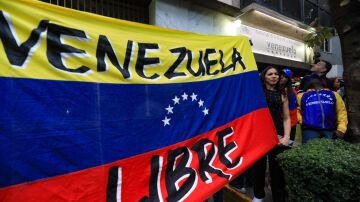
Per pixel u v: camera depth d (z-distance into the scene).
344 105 3.64
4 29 1.76
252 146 3.01
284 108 3.41
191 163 2.53
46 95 1.85
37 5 1.93
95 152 2.01
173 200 2.28
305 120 3.72
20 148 1.69
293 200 2.37
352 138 2.61
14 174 1.65
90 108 2.04
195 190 2.43
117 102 2.20
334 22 2.65
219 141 2.80
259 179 3.29
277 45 8.74
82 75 2.05
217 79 3.00
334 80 4.71
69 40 2.05
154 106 2.42
